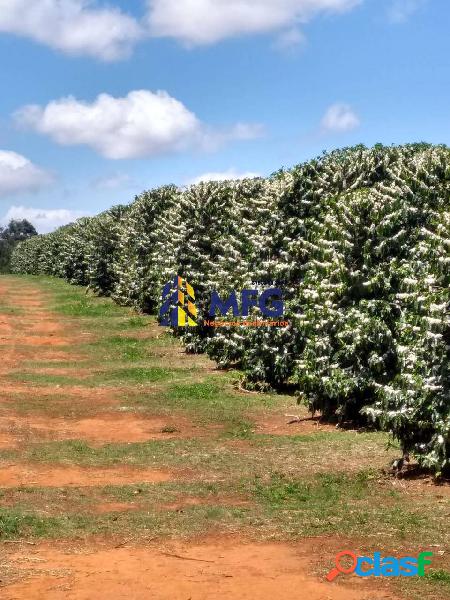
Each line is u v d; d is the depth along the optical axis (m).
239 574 7.78
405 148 19.08
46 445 14.46
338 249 15.88
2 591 7.34
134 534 9.22
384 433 15.32
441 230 11.52
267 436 15.47
